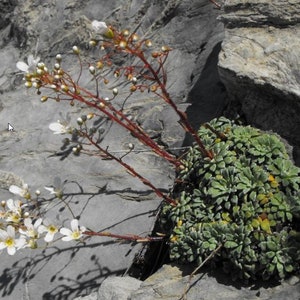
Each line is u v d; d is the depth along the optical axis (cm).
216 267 65
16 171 78
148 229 71
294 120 68
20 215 70
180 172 71
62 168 77
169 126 77
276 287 63
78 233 68
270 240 63
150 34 85
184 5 85
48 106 84
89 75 85
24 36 95
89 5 91
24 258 72
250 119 71
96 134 79
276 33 70
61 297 69
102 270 70
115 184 74
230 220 65
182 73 80
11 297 70
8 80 91
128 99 80
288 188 65
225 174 66
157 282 66
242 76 69
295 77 68
